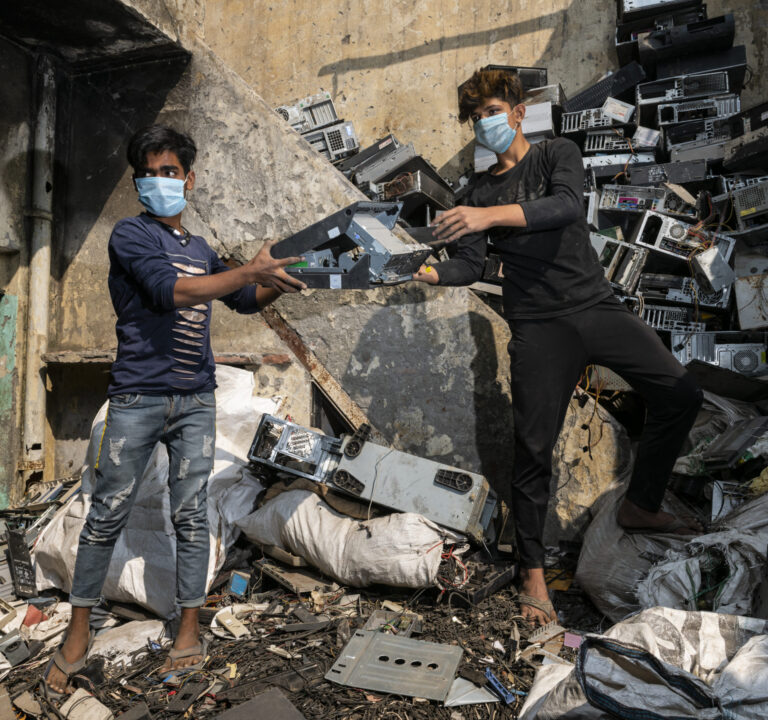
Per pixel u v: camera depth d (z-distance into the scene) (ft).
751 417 9.53
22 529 9.23
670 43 13.73
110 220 12.03
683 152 13.30
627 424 10.61
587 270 7.63
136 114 11.90
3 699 6.17
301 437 9.18
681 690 4.32
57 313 12.31
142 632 7.39
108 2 10.09
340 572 7.97
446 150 17.01
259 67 18.80
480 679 6.11
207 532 7.00
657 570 7.20
